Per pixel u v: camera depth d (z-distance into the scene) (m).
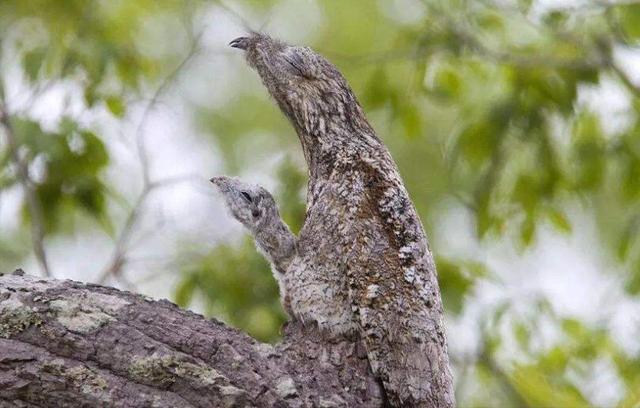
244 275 11.73
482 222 13.19
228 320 11.73
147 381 6.21
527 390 12.44
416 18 16.36
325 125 7.90
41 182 11.79
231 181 7.57
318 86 7.97
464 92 13.99
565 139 14.00
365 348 7.02
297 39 16.97
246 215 7.45
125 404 6.15
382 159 7.78
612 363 12.73
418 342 7.04
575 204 15.88
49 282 6.50
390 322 7.04
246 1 16.88
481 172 13.34
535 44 14.12
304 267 7.33
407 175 15.64
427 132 15.84
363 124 8.00
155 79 14.39
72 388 6.15
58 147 11.28
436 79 13.67
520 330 12.52
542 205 13.50
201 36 12.52
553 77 13.27
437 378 7.01
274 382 6.41
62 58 11.94
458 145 13.38
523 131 13.27
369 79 13.89
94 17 13.40
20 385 6.12
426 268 7.38
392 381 6.94
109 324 6.31
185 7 13.12
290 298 7.38
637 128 13.34
